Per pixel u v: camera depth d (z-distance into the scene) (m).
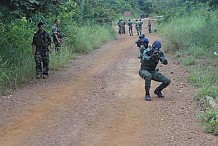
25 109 9.04
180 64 15.55
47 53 13.11
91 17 33.81
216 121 7.19
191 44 19.28
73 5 22.67
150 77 9.61
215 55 16.61
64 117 8.32
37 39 12.89
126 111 8.70
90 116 8.37
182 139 6.79
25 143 6.78
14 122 8.03
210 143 6.57
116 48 24.05
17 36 14.16
